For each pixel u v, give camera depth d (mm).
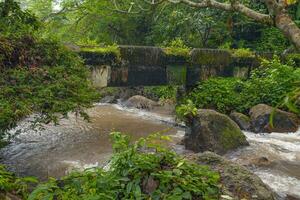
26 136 6625
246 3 10812
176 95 10117
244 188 3363
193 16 12305
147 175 2623
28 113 4562
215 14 12383
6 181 2846
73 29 12516
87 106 5289
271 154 5930
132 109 10273
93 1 8469
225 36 12930
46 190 2379
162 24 13367
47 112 4805
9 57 5078
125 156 2658
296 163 5613
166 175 2537
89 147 6191
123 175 2555
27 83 4914
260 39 13008
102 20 13406
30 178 2660
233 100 8594
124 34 14500
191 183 2607
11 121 4438
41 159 5570
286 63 9227
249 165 5402
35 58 5312
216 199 2672
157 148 2895
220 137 5965
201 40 12812
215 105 8641
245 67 9266
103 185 2475
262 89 8516
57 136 6785
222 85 8766
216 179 2809
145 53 7840
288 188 4641
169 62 8188
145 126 8023
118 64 7504
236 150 5965
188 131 6227
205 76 8859
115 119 8656
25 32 5395
